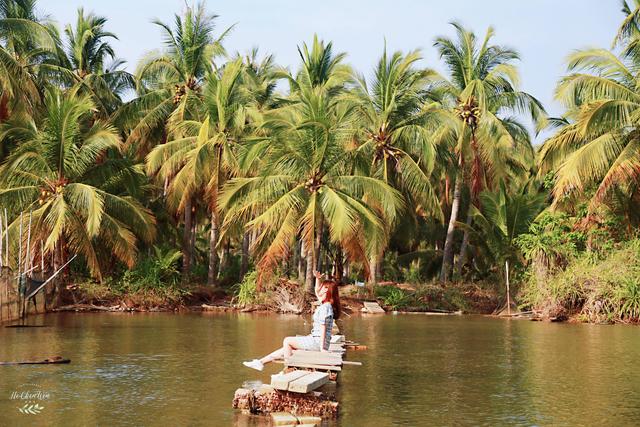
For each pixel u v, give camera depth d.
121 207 30.48
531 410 10.25
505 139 35.62
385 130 35.31
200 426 8.95
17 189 28.17
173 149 35.06
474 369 14.17
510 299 32.81
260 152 31.05
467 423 9.41
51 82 37.25
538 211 35.34
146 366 13.86
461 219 46.44
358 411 10.06
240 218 33.72
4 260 24.55
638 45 29.17
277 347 17.08
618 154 28.92
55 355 15.29
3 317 22.62
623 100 27.84
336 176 30.97
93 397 10.70
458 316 31.52
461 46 38.75
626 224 31.45
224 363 14.33
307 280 32.66
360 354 16.50
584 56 30.70
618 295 27.36
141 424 9.03
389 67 35.09
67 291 31.16
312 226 28.72
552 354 16.77
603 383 12.58
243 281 33.84
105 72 43.59
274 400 9.80
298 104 34.97
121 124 38.62
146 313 29.86
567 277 29.09
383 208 30.61
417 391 11.68
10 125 30.67
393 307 34.38
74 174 29.67
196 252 54.00
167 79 41.06
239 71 36.12
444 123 35.91
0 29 30.11
